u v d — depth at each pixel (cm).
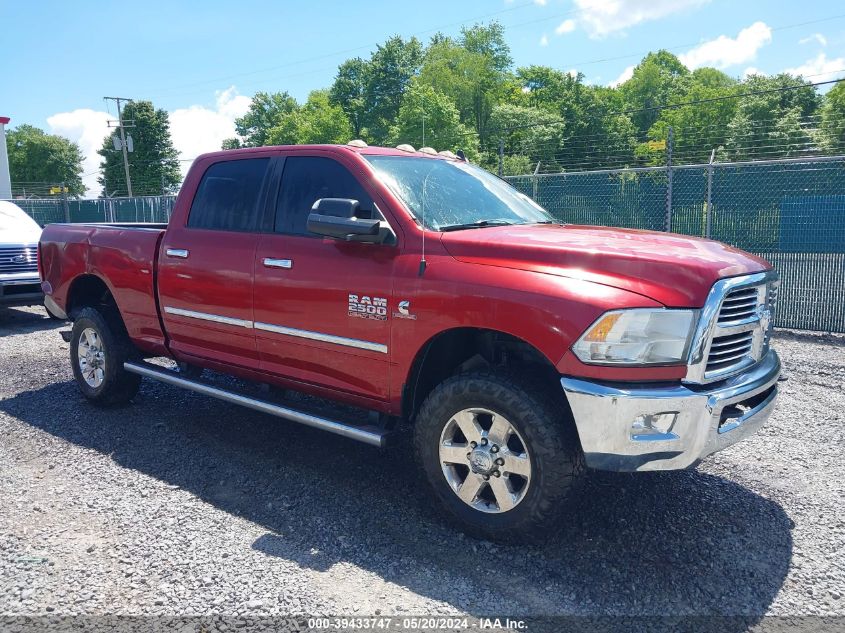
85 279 593
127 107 8562
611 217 1123
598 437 309
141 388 651
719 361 331
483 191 464
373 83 9025
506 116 7694
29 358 790
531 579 319
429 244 370
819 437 511
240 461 465
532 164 6494
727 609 296
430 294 354
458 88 8012
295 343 423
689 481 432
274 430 530
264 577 318
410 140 6544
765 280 356
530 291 324
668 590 311
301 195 436
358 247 394
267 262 432
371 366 388
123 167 8694
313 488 421
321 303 404
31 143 10631
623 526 371
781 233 943
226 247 461
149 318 524
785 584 316
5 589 308
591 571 326
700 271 317
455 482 359
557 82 8725
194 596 302
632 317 308
